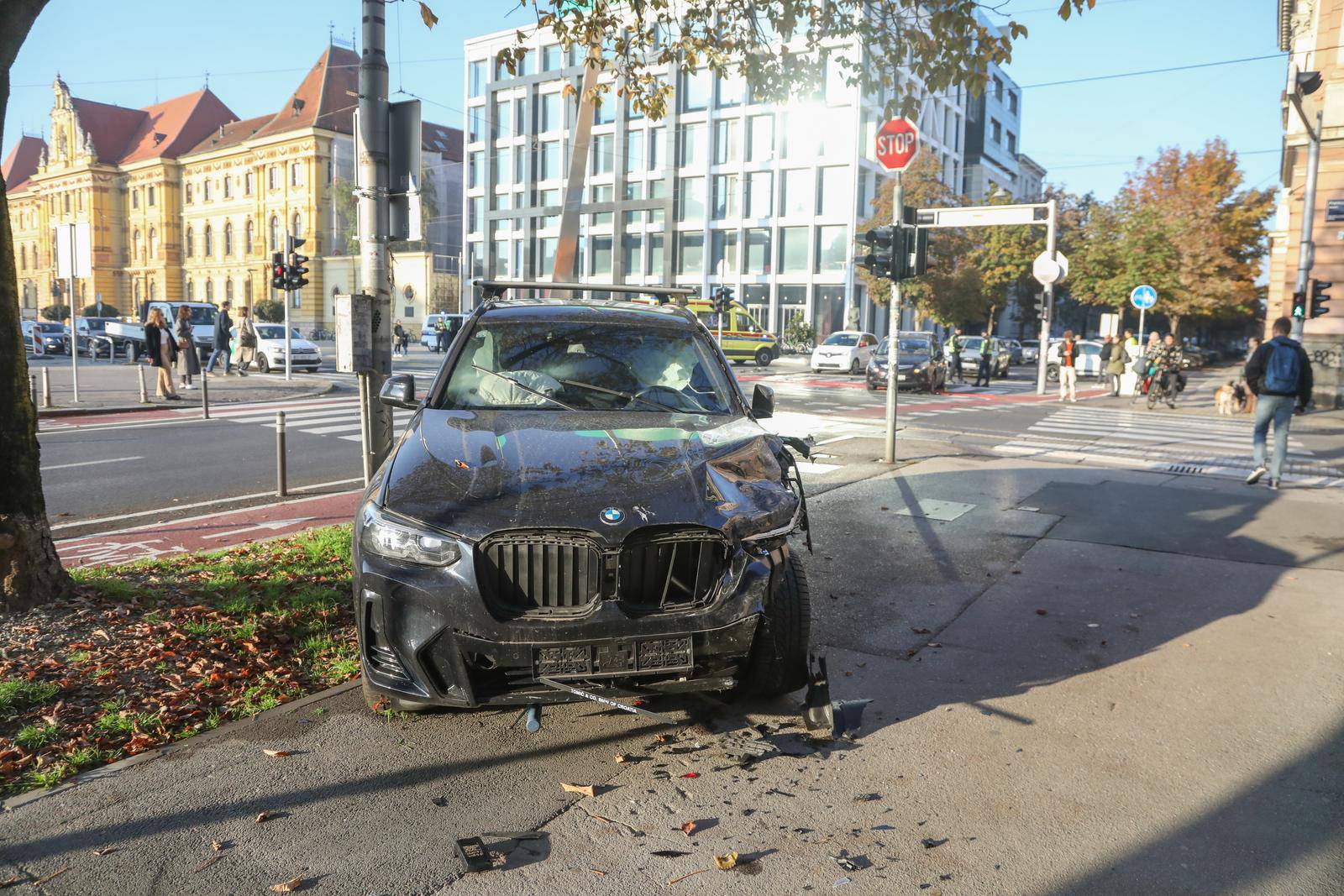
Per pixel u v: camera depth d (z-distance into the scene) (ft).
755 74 27.86
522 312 17.08
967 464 37.14
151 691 13.47
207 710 13.03
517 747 12.07
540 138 193.47
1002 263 159.12
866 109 160.45
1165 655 15.79
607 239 185.06
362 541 11.44
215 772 11.30
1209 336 290.56
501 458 12.37
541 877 9.28
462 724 12.75
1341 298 70.95
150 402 59.52
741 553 11.43
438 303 213.66
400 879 9.18
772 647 12.76
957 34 24.07
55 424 49.26
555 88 189.47
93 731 12.16
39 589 15.78
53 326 125.49
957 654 15.76
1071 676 14.83
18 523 15.57
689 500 11.58
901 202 37.11
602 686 11.18
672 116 173.37
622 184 180.55
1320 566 21.71
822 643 16.21
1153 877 9.42
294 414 55.21
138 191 271.69
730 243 171.63
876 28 26.04
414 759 11.71
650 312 17.81
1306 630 17.15
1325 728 12.94
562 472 11.99
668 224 175.52
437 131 251.19
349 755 11.78
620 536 10.98
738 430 14.33
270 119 246.47
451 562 10.87
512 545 11.00
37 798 10.59
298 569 19.85
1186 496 30.53
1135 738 12.60
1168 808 10.78
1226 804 10.88
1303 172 76.13
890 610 18.07
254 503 29.37
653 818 10.43
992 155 236.63
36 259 313.32
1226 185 144.97
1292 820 10.53
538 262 196.65
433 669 11.12
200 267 257.75
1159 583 20.22
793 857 9.69
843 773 11.55
